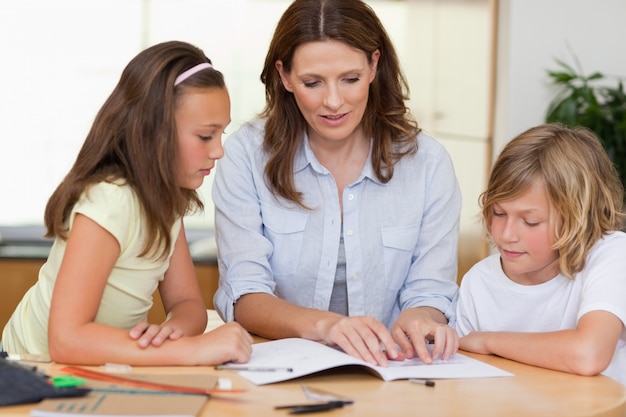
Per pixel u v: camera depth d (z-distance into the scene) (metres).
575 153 1.77
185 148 1.63
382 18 5.41
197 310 1.84
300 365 1.50
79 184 1.60
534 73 4.26
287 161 2.04
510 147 1.82
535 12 4.24
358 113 1.89
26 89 4.93
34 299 1.76
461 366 1.61
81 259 1.55
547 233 1.78
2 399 1.23
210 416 1.23
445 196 2.11
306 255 2.06
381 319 2.12
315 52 1.82
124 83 1.64
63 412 1.19
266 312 1.88
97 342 1.51
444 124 4.91
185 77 1.62
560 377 1.57
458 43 4.67
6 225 4.86
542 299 1.90
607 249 1.79
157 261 1.71
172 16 5.16
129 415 1.19
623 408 1.40
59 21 4.96
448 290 2.09
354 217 2.06
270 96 2.05
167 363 1.51
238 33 5.22
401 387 1.44
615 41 4.26
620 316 1.67
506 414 1.29
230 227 2.07
